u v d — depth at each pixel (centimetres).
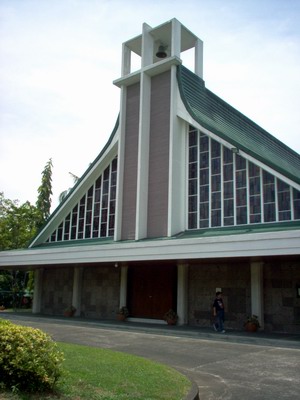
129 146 2283
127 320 2200
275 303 1742
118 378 767
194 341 1466
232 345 1380
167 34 2350
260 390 810
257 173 1869
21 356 612
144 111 2200
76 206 2569
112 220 2350
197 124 2012
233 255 1573
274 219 1786
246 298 1827
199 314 1948
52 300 2689
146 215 2122
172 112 2098
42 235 2648
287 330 1694
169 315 1973
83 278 2527
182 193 2070
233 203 1909
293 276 1720
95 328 1858
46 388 630
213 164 2012
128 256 1891
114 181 2395
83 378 740
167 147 2117
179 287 2002
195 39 2394
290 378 906
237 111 2508
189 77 2225
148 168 2170
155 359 1125
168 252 1753
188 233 1980
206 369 1001
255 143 2330
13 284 3712
